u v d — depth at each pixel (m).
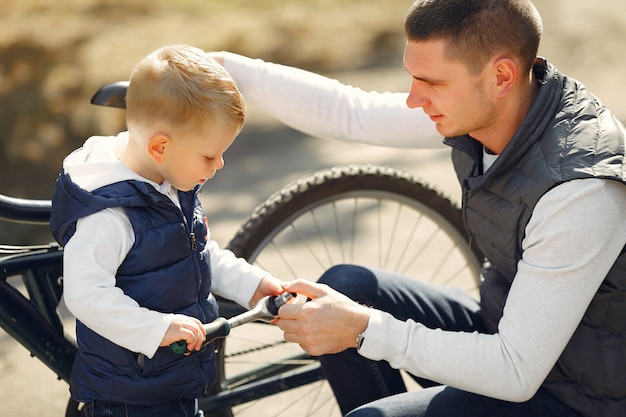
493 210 2.17
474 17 2.03
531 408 2.19
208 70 2.03
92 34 8.34
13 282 4.10
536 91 2.20
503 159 2.09
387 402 2.22
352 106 2.69
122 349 2.08
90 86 6.71
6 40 7.97
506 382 2.04
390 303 2.49
